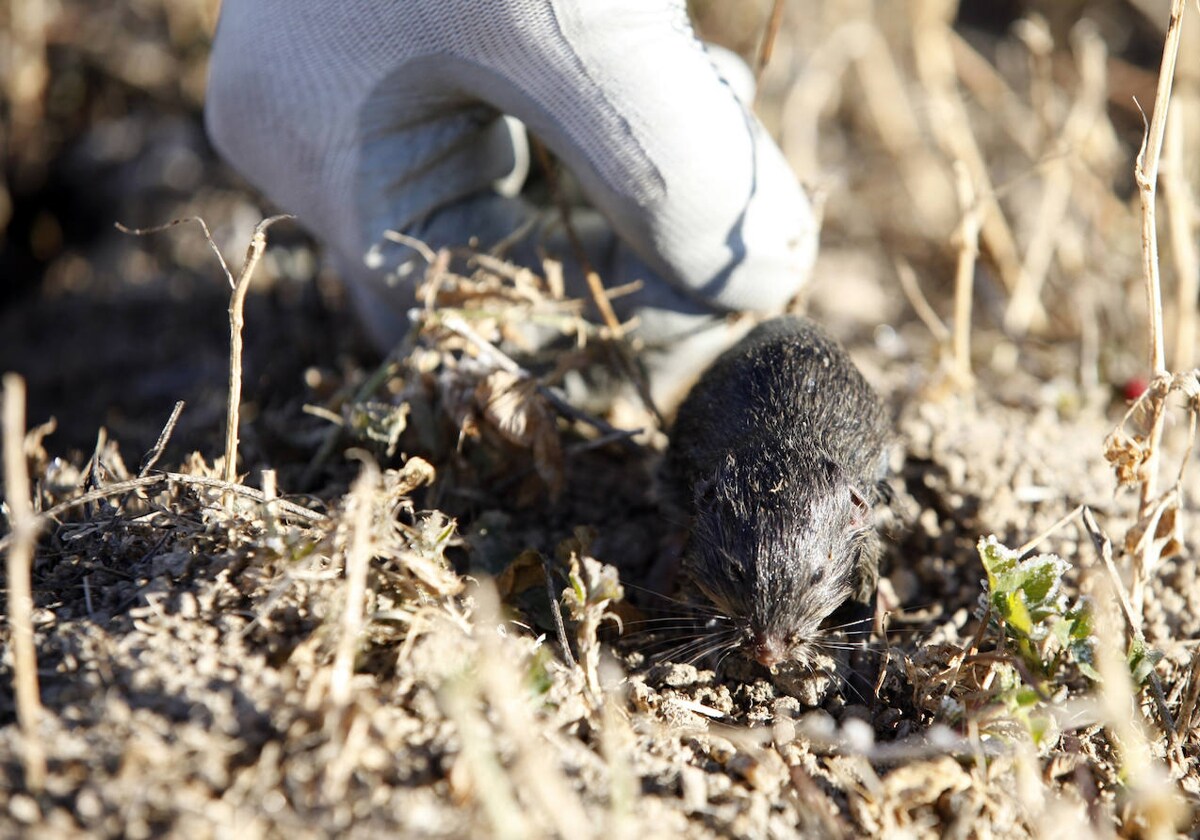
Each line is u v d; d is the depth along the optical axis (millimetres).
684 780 387
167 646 387
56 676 385
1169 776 402
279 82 433
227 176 565
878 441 441
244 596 395
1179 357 477
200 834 366
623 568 444
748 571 421
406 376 442
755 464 430
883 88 586
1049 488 453
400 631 393
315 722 377
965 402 481
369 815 371
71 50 582
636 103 417
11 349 533
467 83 425
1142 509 418
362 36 424
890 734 409
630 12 415
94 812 368
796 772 391
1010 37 668
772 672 418
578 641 406
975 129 594
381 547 393
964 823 387
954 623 434
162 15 595
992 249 535
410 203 442
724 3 592
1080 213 548
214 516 407
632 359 450
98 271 550
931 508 456
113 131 579
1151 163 411
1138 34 653
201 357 513
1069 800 394
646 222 428
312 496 418
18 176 569
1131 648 409
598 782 383
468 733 371
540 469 437
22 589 374
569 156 427
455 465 441
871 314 537
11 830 367
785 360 442
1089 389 496
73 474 429
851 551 428
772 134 575
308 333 511
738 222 428
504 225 449
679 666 417
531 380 437
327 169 439
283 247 540
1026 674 396
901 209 572
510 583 424
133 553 407
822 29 597
